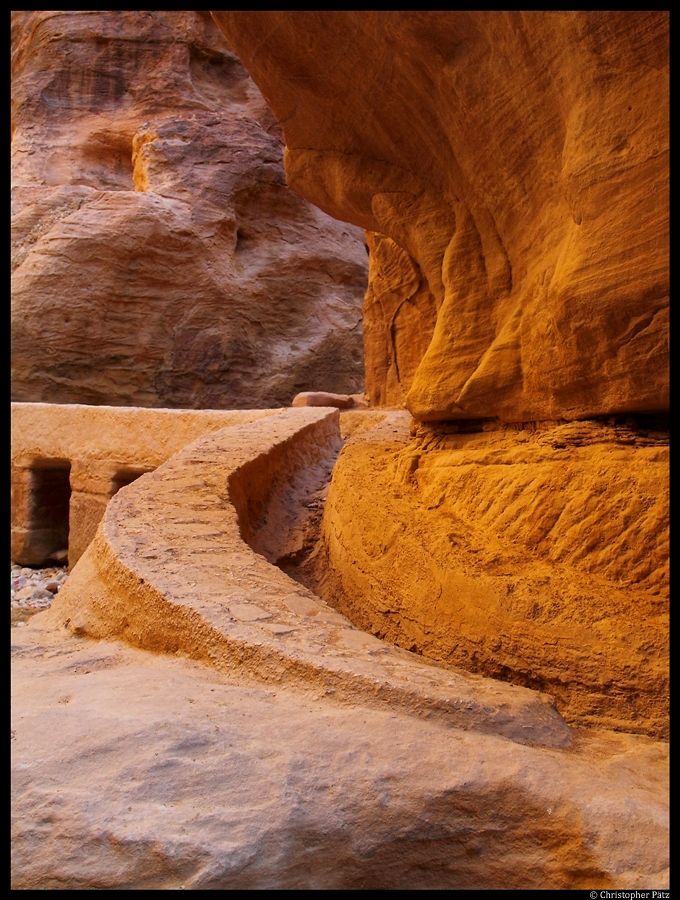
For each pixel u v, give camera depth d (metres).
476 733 2.39
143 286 17.86
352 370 20.89
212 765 1.96
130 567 3.65
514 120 4.48
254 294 19.59
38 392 16.94
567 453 4.05
